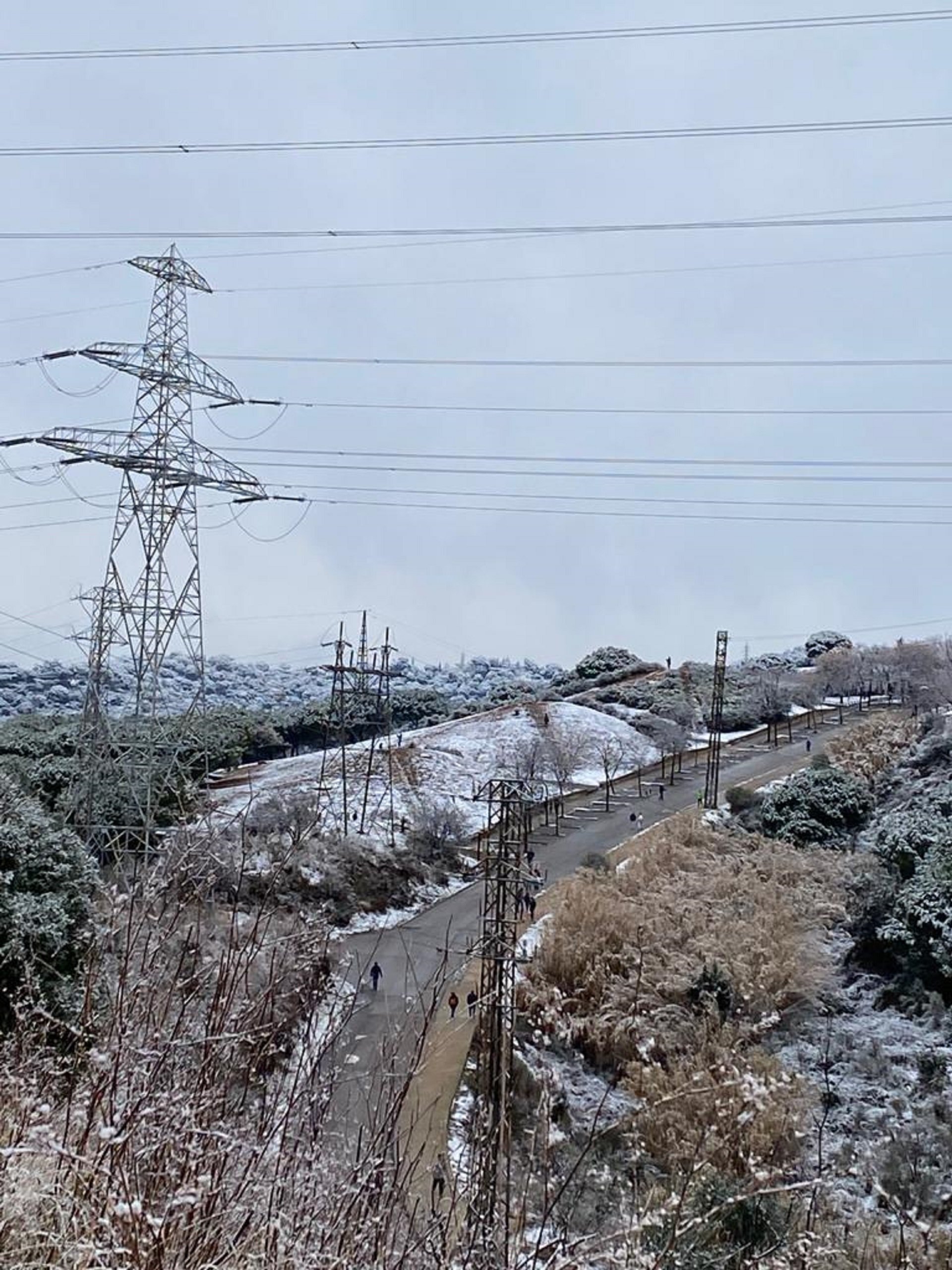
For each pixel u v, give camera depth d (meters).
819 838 31.75
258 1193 3.37
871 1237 7.69
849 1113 16.23
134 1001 3.62
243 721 55.44
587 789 45.62
